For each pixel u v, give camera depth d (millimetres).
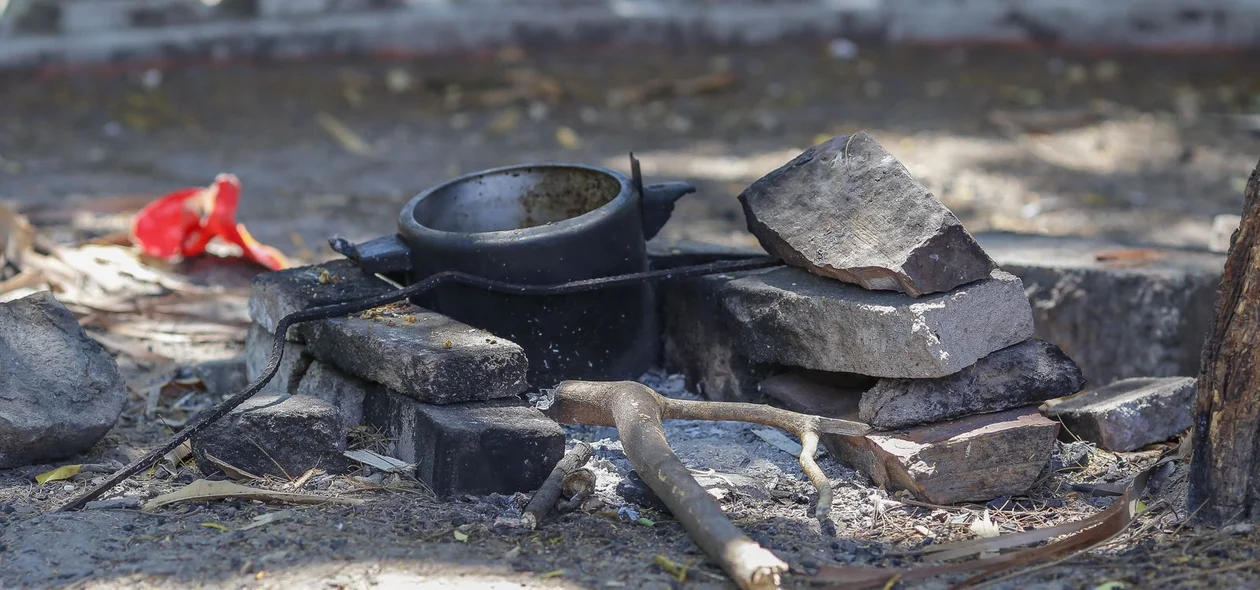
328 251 16094
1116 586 7051
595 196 10500
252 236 16828
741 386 9930
